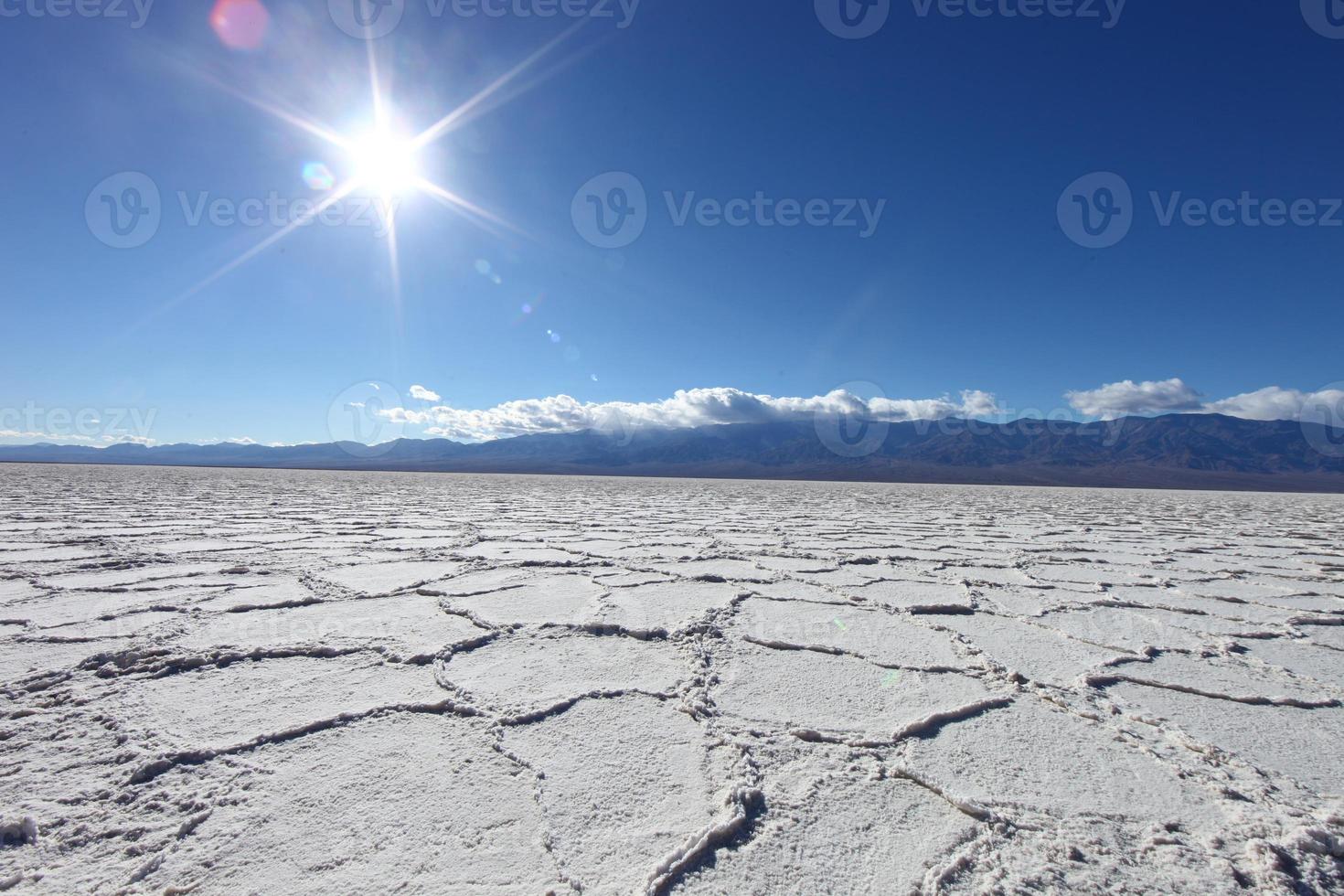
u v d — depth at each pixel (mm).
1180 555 8906
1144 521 14719
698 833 2326
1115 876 2129
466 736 3000
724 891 2066
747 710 3301
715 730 3088
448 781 2627
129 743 2871
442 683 3594
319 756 2799
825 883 2104
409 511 14109
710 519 13227
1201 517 16594
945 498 25297
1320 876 2133
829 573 6941
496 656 4051
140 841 2248
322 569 6727
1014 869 2158
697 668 3867
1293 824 2383
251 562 7043
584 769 2730
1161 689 3652
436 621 4770
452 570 6785
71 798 2467
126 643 4145
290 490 21750
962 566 7602
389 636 4379
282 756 2791
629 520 12648
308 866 2154
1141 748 2961
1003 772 2742
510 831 2334
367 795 2523
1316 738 3078
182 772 2658
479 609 5129
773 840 2295
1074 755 2885
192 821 2348
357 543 8750
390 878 2111
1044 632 4754
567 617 4918
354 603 5297
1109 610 5461
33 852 2186
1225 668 4012
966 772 2738
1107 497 30891
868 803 2512
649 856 2215
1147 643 4512
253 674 3689
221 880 2090
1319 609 5609
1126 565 7887
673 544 9094
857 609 5340
